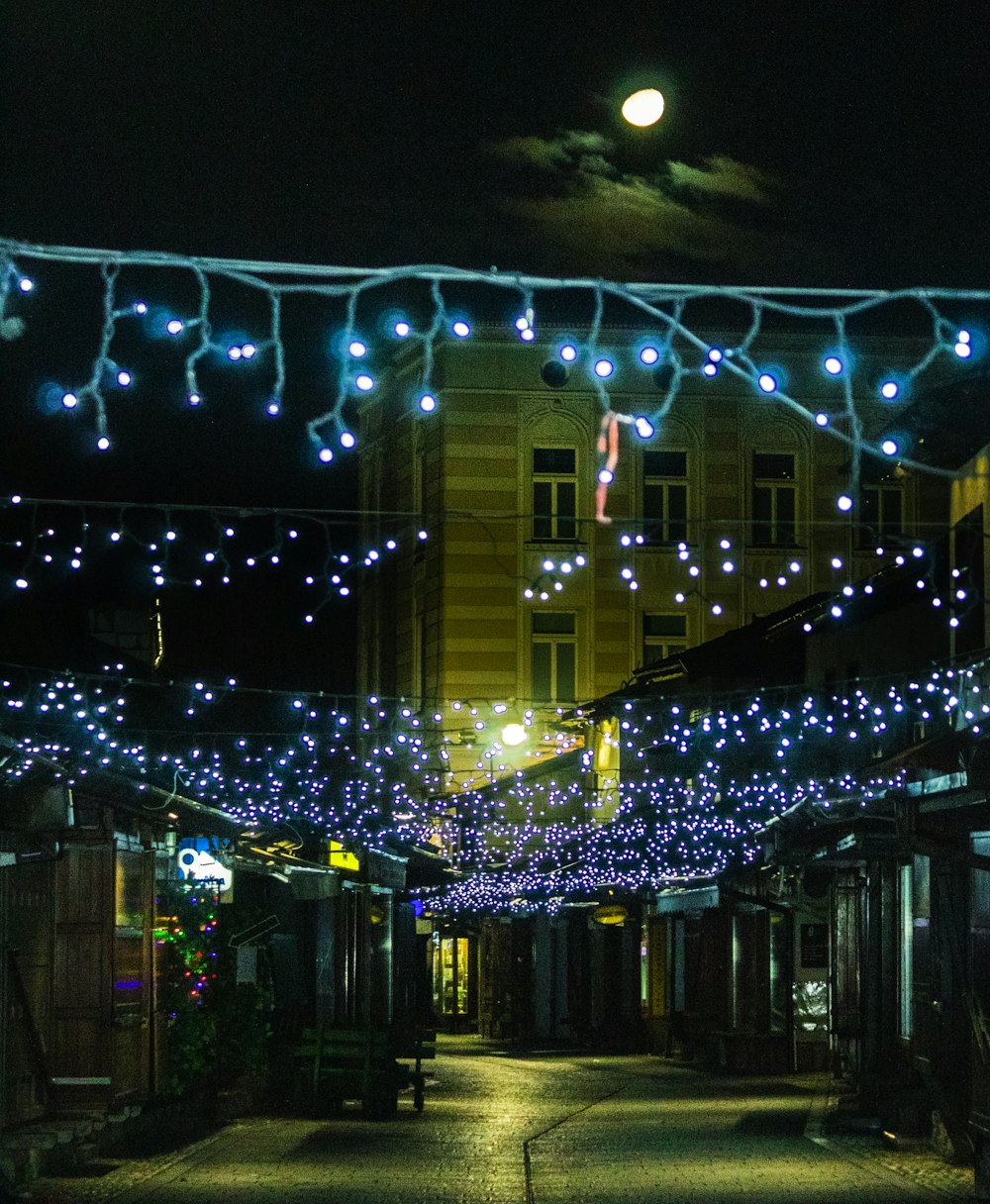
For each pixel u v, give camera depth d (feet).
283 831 74.74
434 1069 114.32
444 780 156.56
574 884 136.98
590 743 153.79
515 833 143.84
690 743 122.72
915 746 46.32
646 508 162.20
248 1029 72.13
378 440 175.42
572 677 160.04
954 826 48.24
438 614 160.25
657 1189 48.88
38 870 54.80
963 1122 55.11
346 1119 72.84
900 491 161.27
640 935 141.18
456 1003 199.82
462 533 159.74
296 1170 53.16
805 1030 103.14
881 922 70.79
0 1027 50.47
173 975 64.34
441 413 160.86
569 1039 161.99
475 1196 47.44
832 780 65.62
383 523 174.50
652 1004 135.03
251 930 70.13
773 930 104.47
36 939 54.49
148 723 107.76
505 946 175.42
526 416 160.97
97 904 55.83
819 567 160.76
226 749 112.47
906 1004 68.39
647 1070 110.93
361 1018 99.96
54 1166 51.39
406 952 126.62
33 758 49.01
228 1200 46.14
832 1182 50.16
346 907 97.04
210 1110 68.23
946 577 74.54
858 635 95.86
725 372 161.38
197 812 58.90
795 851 71.26
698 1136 64.54
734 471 161.58
